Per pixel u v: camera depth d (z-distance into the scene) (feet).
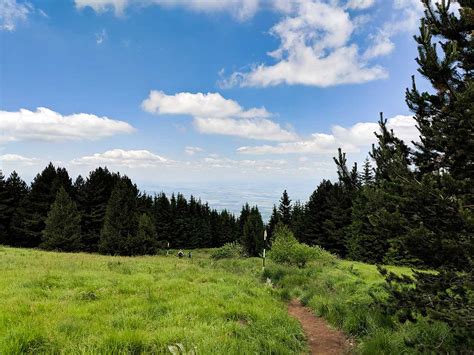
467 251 16.47
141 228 147.43
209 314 27.68
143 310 27.40
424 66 20.71
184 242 249.96
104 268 55.77
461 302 17.79
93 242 165.68
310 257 81.76
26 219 154.71
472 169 19.56
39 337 19.06
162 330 22.06
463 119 18.15
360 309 31.55
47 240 131.85
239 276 57.26
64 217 134.21
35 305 26.58
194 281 46.52
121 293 35.06
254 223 168.45
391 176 21.58
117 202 144.46
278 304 38.52
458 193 17.52
